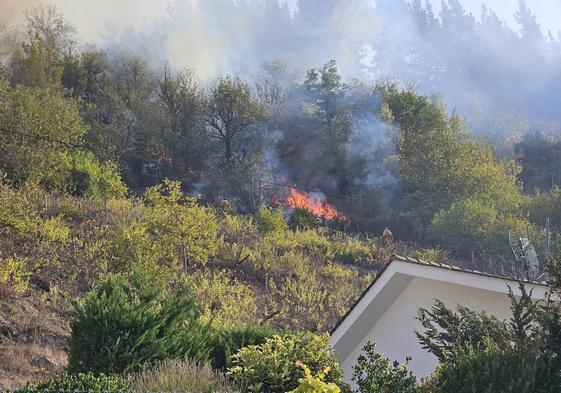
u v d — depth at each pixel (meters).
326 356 13.26
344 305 32.31
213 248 32.03
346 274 37.03
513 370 10.00
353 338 15.17
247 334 17.05
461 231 46.88
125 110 64.50
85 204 36.81
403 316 14.70
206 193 55.56
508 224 45.97
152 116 63.59
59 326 21.47
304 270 35.53
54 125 43.25
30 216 30.56
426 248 49.03
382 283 14.34
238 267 33.69
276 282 33.62
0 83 43.78
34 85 59.81
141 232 28.50
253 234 40.28
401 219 54.72
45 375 17.47
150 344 14.18
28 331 20.17
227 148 64.25
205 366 13.28
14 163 40.59
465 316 12.05
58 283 25.38
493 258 44.72
